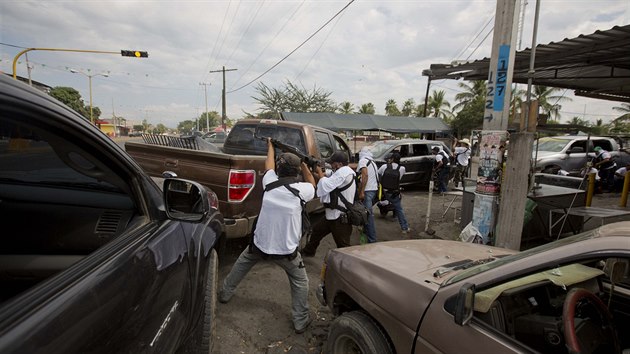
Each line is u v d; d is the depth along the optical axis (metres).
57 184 1.77
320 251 4.99
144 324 1.16
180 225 1.86
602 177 10.45
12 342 0.72
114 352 0.98
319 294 2.68
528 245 5.27
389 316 1.88
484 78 8.89
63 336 0.83
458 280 1.68
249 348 2.71
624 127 35.81
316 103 29.72
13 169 1.71
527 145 4.08
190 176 4.05
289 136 5.04
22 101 0.95
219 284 3.68
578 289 1.58
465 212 5.46
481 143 4.55
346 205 4.13
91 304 0.96
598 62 6.83
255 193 3.91
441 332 1.59
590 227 6.23
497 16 4.35
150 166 4.58
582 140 11.67
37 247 1.65
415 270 2.03
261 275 3.99
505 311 1.63
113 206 1.78
